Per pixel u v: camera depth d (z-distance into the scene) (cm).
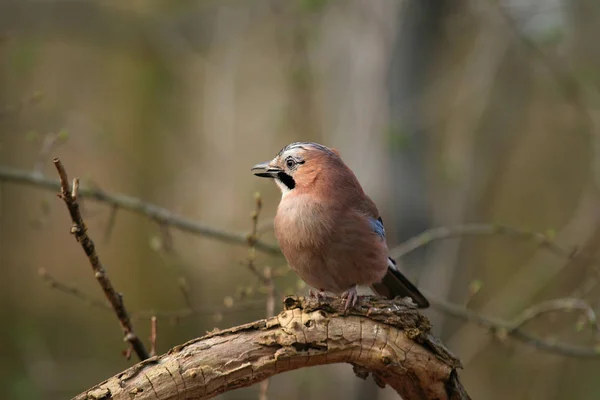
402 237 1152
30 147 1577
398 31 1150
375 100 1162
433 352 530
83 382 1430
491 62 1221
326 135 1225
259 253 1484
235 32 1355
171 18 1386
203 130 1531
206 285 1552
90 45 1420
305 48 1203
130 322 606
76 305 1659
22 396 1226
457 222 1255
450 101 1245
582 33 1305
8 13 1322
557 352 937
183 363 498
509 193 1633
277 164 721
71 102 1625
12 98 1584
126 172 1638
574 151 1592
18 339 1338
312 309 522
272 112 1300
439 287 1207
